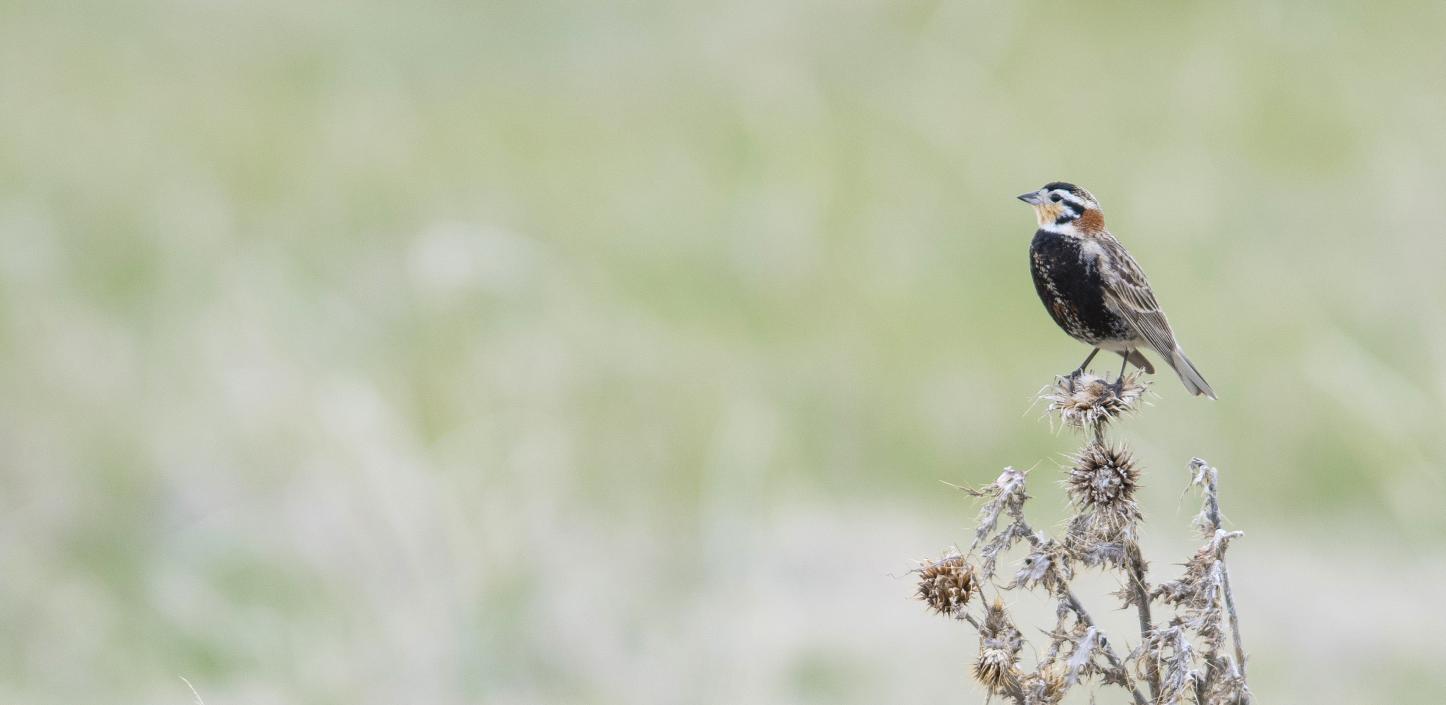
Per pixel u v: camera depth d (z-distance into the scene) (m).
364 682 10.65
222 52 23.44
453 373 14.02
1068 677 5.64
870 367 15.01
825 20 22.61
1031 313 15.98
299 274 15.90
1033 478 13.77
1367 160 18.52
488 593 11.28
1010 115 19.98
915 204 17.83
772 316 15.93
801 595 11.95
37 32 24.00
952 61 21.11
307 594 11.41
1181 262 16.52
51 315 14.78
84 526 12.48
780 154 18.92
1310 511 13.37
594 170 19.34
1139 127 19.64
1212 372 14.75
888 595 12.06
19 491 12.75
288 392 13.37
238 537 11.97
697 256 16.89
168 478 12.76
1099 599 11.55
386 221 17.81
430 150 19.89
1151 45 21.66
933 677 10.98
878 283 16.33
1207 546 5.79
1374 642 11.61
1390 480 13.30
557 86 22.17
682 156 19.45
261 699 10.55
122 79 22.34
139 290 15.55
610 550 12.24
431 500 12.01
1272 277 16.27
